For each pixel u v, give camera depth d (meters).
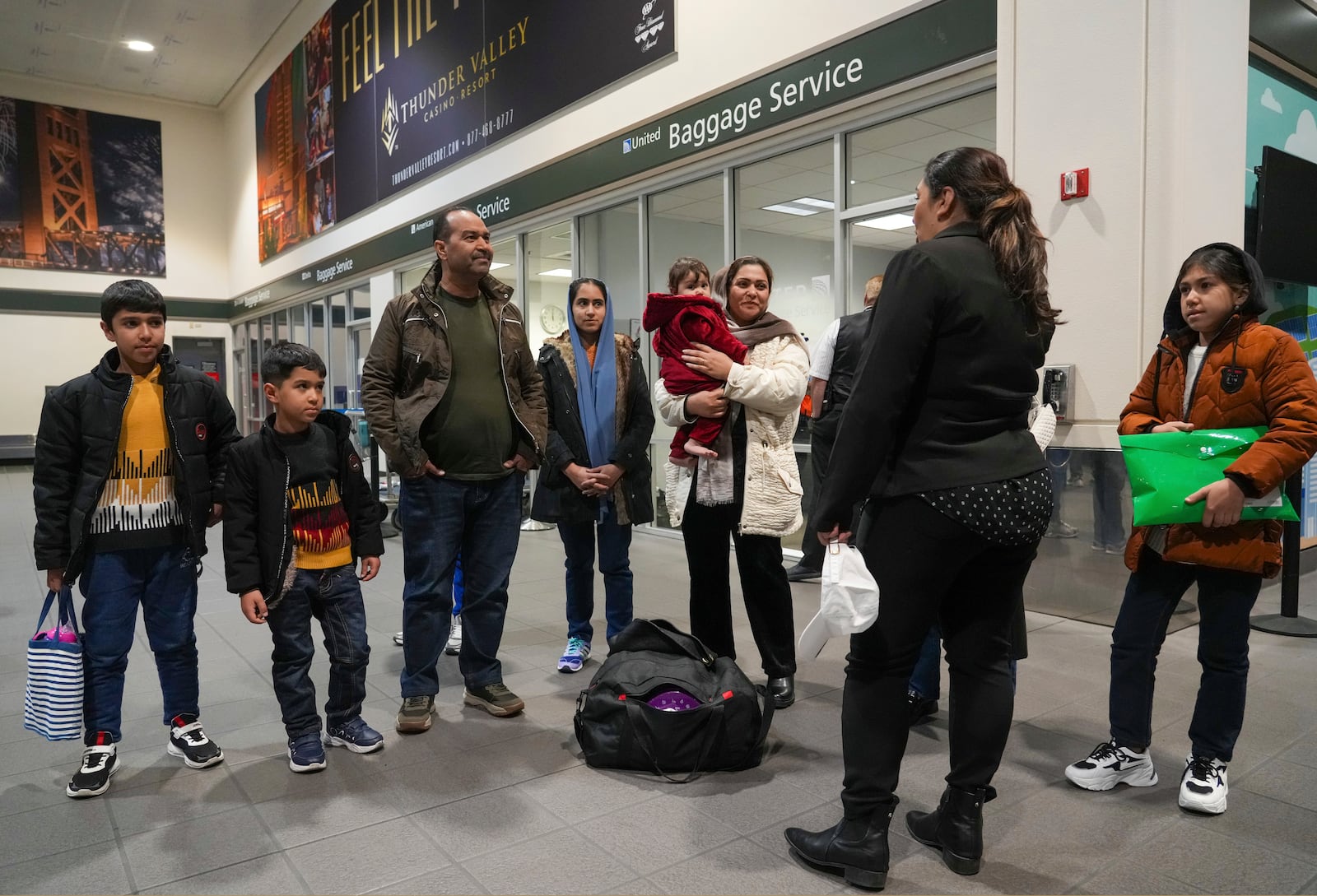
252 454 2.37
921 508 1.67
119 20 12.92
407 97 9.86
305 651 2.44
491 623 2.91
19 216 15.37
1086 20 3.61
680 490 2.89
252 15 12.97
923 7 4.38
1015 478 1.65
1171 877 1.80
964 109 4.55
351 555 2.58
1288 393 1.94
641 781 2.32
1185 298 2.10
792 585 4.71
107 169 16.16
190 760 2.45
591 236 7.46
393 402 2.72
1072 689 2.96
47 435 2.26
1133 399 2.29
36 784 2.37
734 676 2.41
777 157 5.60
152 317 2.31
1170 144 3.39
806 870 1.85
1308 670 3.11
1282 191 3.88
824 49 4.93
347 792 2.28
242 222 16.25
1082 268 3.67
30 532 7.61
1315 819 2.04
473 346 2.80
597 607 4.43
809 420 5.46
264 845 1.99
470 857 1.92
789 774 2.35
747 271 2.74
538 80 7.54
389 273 10.68
